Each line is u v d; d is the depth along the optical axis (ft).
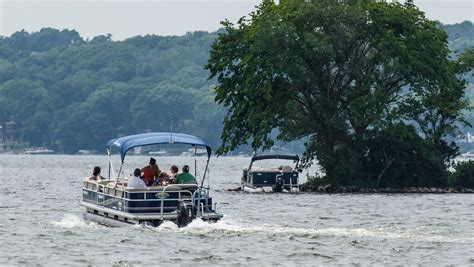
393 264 285.64
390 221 412.36
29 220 408.46
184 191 351.46
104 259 291.17
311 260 291.79
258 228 359.66
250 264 284.61
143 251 304.91
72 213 451.53
